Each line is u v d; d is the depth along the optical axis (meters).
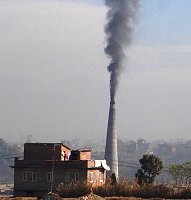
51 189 147.88
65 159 165.25
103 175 169.75
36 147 161.88
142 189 132.00
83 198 116.25
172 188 131.62
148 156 168.25
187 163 179.25
